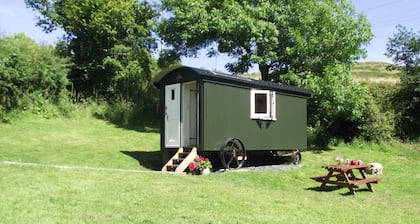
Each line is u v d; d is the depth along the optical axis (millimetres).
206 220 5887
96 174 8750
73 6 21812
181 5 18734
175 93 11898
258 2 18625
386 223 6617
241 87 11984
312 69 17734
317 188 9922
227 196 7707
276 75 18547
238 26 17328
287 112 13523
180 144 11609
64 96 19688
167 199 7078
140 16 23500
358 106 16281
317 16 17438
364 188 10180
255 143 12273
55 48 22266
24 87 17828
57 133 15680
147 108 21609
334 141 17453
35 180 7730
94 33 22266
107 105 20969
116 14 21984
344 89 16109
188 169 10750
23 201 6332
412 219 7129
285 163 13883
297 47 17188
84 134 16203
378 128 17188
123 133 17453
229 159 11594
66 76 20391
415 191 10031
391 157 15516
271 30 17422
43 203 6316
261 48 18078
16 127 15594
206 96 10969
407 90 18656
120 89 22688
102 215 5855
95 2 21766
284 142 13281
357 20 17391
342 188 10000
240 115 11891
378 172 12289
